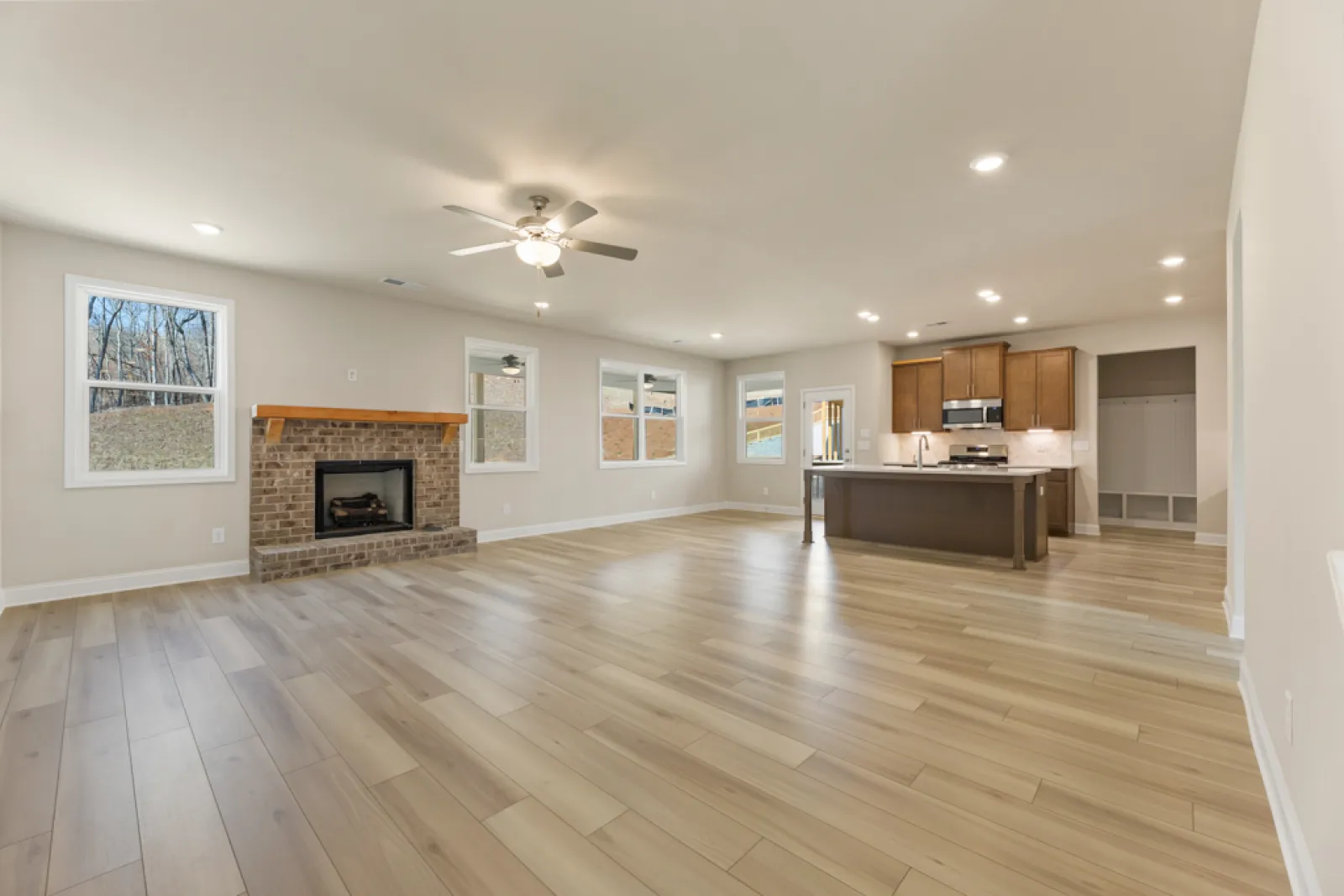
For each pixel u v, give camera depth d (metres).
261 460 4.80
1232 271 3.39
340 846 1.60
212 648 3.09
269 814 1.74
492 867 1.52
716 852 1.58
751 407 9.59
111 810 1.75
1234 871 1.50
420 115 2.58
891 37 2.08
